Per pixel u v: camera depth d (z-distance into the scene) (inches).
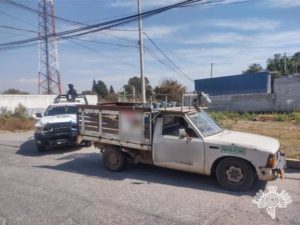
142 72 786.2
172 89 1347.2
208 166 265.0
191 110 292.8
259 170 243.3
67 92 594.9
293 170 311.4
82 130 346.6
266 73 1167.0
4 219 206.5
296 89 1000.2
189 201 232.8
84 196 248.2
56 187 273.6
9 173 328.8
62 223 198.5
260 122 717.3
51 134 434.9
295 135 488.1
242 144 250.1
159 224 194.1
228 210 214.4
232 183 255.3
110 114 321.7
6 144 545.0
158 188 264.8
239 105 1099.3
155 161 294.8
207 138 268.5
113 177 302.4
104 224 195.6
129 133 309.1
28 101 1211.2
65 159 394.9
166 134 287.7
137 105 361.4
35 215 212.1
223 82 1253.7
